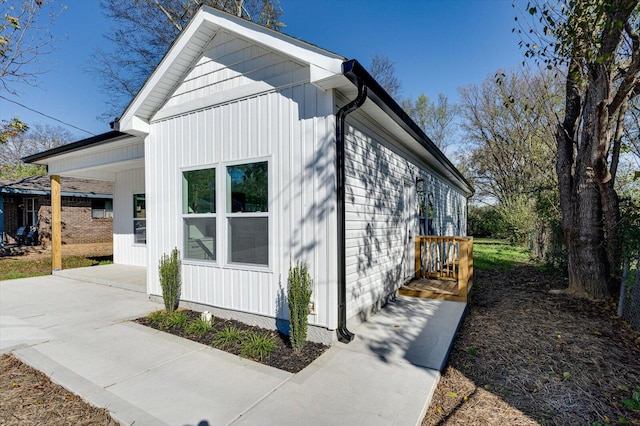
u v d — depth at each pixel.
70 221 14.80
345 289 3.68
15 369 3.03
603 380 2.86
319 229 3.60
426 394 2.52
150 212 5.34
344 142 3.74
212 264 4.52
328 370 2.92
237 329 3.97
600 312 4.79
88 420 2.24
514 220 14.55
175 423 2.16
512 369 3.07
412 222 6.86
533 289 6.45
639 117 7.11
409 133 5.32
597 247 5.54
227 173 4.41
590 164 5.54
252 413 2.28
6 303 5.38
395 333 3.84
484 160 21.03
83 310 4.93
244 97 4.22
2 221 13.57
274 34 3.58
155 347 3.49
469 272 5.60
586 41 4.70
